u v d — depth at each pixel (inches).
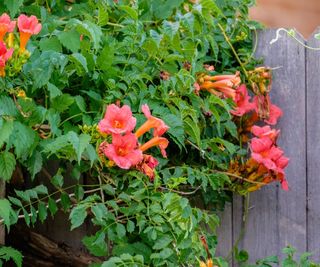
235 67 196.9
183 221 151.6
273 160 182.2
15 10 146.7
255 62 196.5
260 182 186.7
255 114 194.5
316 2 345.7
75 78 155.2
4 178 137.3
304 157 195.3
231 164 188.1
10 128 131.2
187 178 167.2
